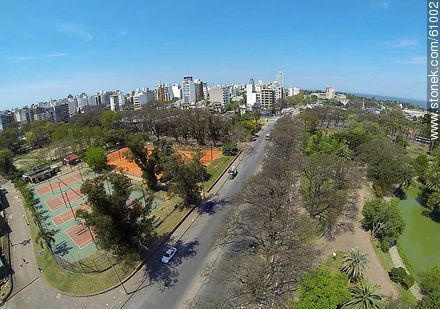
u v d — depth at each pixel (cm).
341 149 9156
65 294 4016
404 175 7481
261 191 4981
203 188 7038
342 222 5650
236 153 10525
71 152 11838
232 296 3606
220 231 5066
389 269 4475
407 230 6116
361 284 3600
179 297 3794
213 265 4369
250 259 4234
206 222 5691
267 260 3950
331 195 5309
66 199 7612
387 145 8862
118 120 15075
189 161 6894
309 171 5712
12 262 4969
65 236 5638
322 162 5922
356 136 10350
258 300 3459
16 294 4162
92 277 4191
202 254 4672
